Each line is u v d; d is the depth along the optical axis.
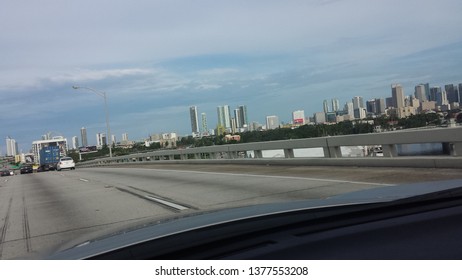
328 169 15.71
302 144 18.20
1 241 8.37
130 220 9.49
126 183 19.56
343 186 11.21
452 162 11.92
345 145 15.78
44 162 71.75
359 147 16.78
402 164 13.44
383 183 10.99
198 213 3.71
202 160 28.12
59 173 42.78
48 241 8.06
